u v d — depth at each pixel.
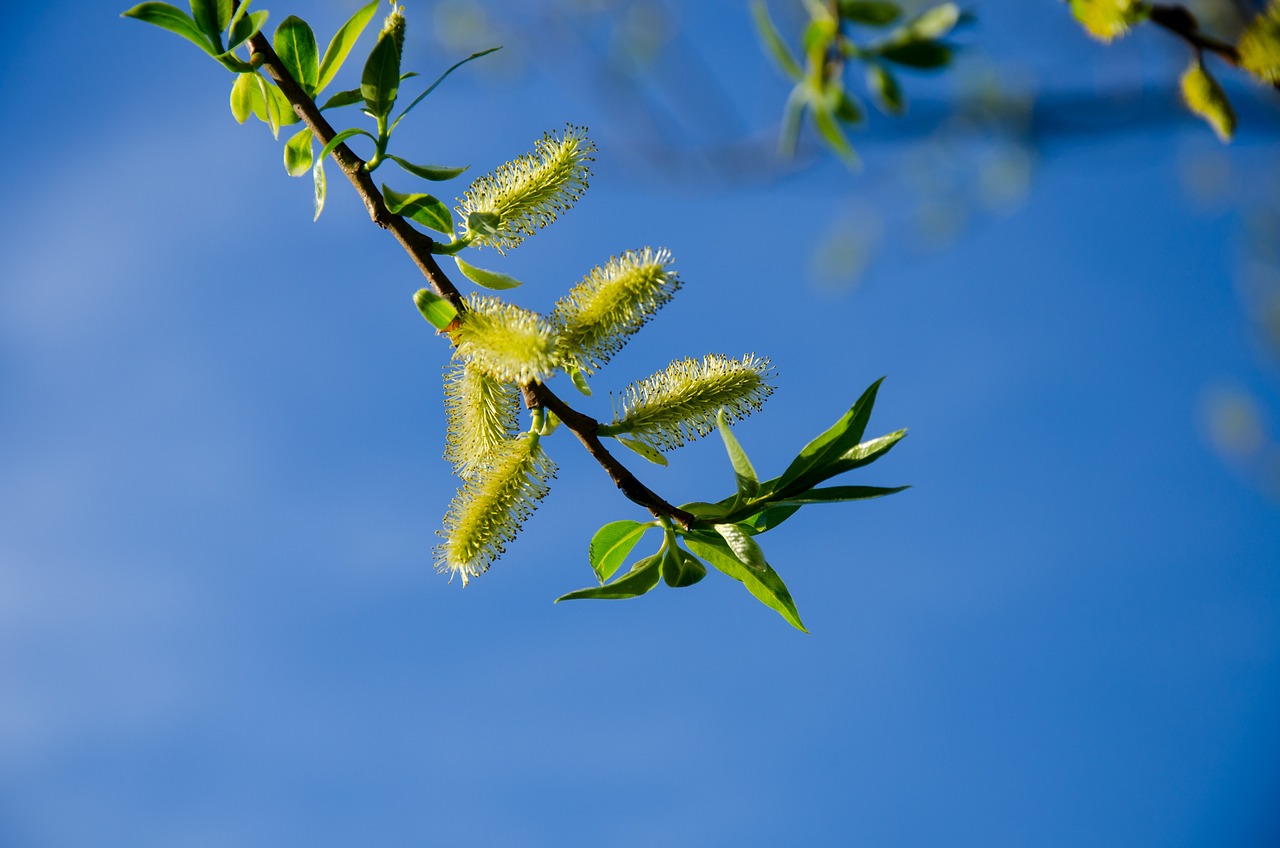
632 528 0.75
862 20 0.70
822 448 0.73
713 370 0.74
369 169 0.74
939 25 0.70
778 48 0.71
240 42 0.73
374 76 0.73
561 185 0.75
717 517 0.73
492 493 0.74
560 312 0.73
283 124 0.75
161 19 0.73
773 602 0.73
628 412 0.74
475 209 0.75
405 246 0.74
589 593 0.73
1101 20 0.70
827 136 0.71
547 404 0.73
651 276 0.73
